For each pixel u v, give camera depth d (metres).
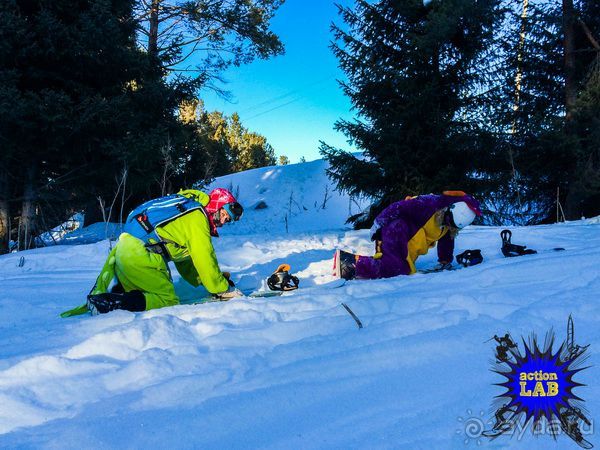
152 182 11.42
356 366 2.13
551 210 13.72
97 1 9.53
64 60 9.93
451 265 4.58
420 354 2.21
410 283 3.69
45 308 3.95
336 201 17.39
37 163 10.60
